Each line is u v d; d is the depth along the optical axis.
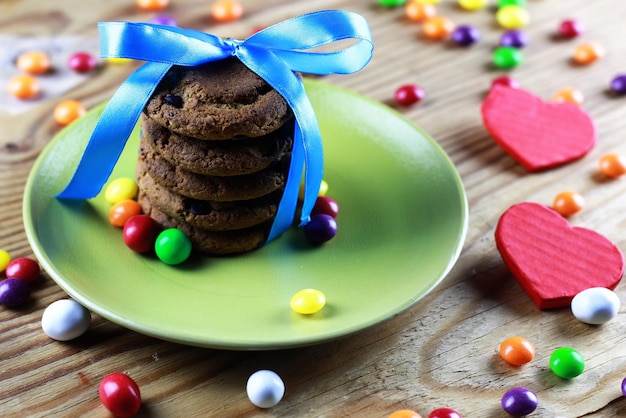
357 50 0.52
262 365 0.49
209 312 0.49
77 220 0.52
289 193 0.52
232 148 0.50
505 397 0.47
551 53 0.68
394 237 0.53
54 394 0.47
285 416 0.47
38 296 0.51
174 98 0.50
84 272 0.50
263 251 0.52
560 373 0.48
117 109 0.50
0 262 0.52
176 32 0.50
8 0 0.69
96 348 0.49
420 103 0.64
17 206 0.55
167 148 0.50
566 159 0.59
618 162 0.58
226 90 0.50
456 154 0.60
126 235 0.51
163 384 0.48
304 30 0.50
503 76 0.66
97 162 0.52
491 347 0.50
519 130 0.60
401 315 0.51
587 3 0.73
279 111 0.50
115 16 0.68
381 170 0.56
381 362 0.49
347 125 0.58
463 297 0.52
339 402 0.48
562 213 0.56
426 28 0.69
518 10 0.70
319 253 0.52
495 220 0.56
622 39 0.69
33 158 0.58
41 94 0.62
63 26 0.67
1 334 0.49
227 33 0.67
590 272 0.52
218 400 0.47
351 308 0.49
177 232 0.51
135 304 0.49
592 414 0.48
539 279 0.52
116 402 0.46
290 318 0.49
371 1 0.72
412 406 0.48
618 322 0.51
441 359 0.49
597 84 0.65
